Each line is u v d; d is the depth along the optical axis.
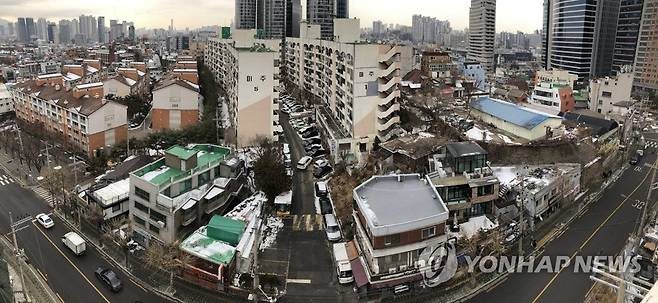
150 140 82.12
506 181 58.56
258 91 80.50
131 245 51.09
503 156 68.25
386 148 65.00
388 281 42.28
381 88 74.56
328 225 53.41
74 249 49.06
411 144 64.38
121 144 79.75
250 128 81.50
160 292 43.38
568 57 182.88
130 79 126.88
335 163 73.94
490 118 86.19
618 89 115.50
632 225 57.28
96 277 45.53
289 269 46.78
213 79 139.38
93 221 54.97
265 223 55.53
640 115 117.31
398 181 50.78
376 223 42.25
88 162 75.88
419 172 57.97
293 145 84.75
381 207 45.34
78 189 61.03
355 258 46.09
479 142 69.69
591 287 44.59
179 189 52.28
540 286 44.97
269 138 80.06
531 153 68.44
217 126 88.81
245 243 47.97
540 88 113.44
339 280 44.56
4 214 58.81
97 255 49.66
